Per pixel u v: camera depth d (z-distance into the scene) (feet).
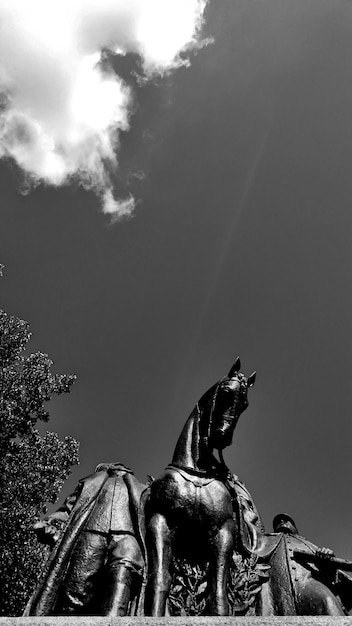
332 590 16.03
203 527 15.88
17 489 39.99
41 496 40.88
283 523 18.20
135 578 14.90
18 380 44.06
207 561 15.67
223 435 16.71
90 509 16.37
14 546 37.27
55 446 42.96
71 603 14.65
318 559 16.34
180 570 15.39
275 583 16.08
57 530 16.28
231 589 15.46
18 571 36.73
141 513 16.22
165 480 16.38
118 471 17.58
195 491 16.10
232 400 17.31
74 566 15.16
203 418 17.58
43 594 14.70
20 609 36.24
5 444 41.39
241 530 16.81
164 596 14.52
